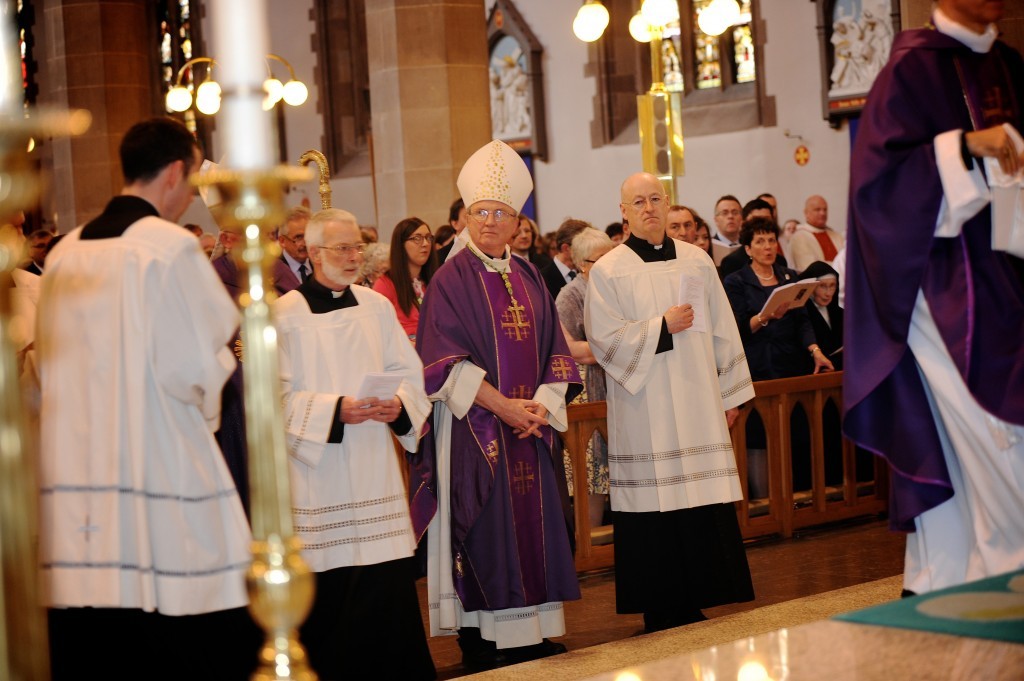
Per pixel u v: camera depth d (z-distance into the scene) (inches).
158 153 133.4
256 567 80.7
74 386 128.1
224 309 128.0
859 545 258.1
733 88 697.6
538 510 181.9
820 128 644.7
